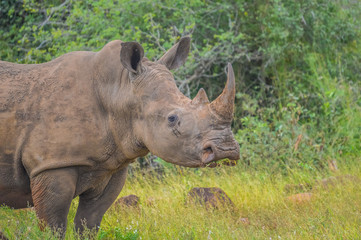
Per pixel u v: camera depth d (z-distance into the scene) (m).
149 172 34.84
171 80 18.62
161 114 17.75
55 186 18.28
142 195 28.75
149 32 40.19
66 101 18.61
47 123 18.36
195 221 22.56
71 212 24.61
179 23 41.25
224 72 41.56
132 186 31.28
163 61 19.88
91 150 18.62
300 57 42.69
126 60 18.28
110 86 19.00
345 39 43.69
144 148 18.98
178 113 17.39
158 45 39.16
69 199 18.53
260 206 26.86
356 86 40.94
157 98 18.08
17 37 42.19
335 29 43.28
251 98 41.31
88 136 18.55
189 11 39.97
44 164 18.14
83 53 19.81
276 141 35.09
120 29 40.09
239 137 36.16
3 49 41.75
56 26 43.22
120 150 19.08
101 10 39.31
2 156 18.52
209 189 27.20
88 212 20.64
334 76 41.97
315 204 25.59
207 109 17.03
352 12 44.06
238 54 40.25
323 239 20.47
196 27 41.59
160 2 40.03
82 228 20.67
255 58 41.50
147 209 25.09
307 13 43.00
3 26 44.81
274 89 41.34
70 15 40.34
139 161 36.34
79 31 41.56
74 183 18.62
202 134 16.88
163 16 40.44
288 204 26.56
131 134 18.80
